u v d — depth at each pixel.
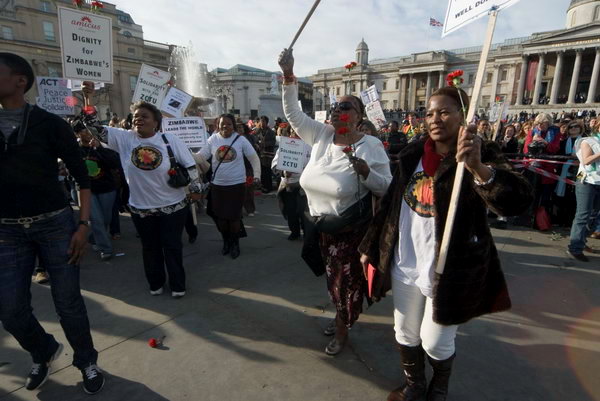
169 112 4.62
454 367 2.42
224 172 4.23
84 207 2.12
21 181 1.88
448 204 1.61
